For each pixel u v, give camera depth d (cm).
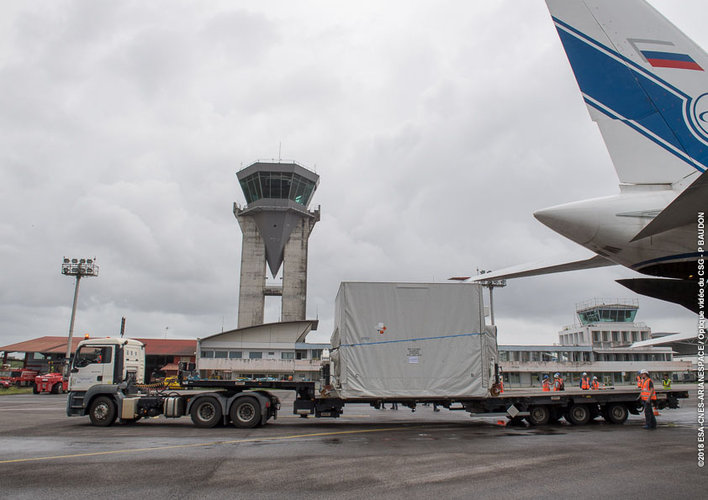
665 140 764
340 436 1274
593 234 778
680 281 732
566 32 810
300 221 8088
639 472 789
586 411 1588
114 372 1594
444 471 805
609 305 8762
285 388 1553
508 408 1514
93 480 745
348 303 1440
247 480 744
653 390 1476
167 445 1106
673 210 593
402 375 1413
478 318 1455
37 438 1238
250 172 8019
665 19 777
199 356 6400
